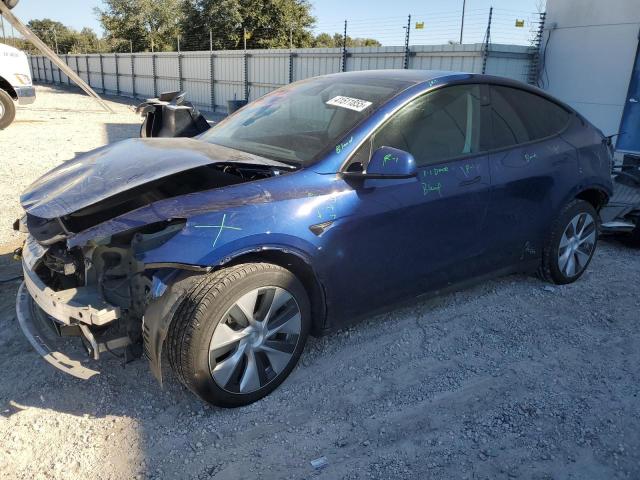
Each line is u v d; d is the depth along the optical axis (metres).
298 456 2.54
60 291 2.76
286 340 2.93
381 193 3.13
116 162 3.11
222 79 23.50
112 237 2.69
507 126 3.88
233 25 38.94
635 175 6.13
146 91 30.06
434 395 3.01
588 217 4.41
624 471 2.50
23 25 13.64
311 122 3.47
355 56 16.98
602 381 3.17
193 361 2.57
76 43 62.84
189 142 3.50
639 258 5.30
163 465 2.46
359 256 3.09
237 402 2.80
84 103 25.86
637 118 10.34
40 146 11.58
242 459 2.51
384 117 3.24
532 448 2.62
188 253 2.52
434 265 3.48
